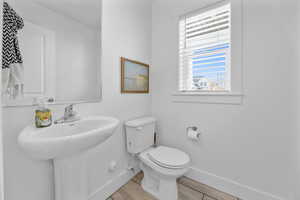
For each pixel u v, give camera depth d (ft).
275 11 3.76
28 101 2.70
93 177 3.94
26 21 2.66
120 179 4.82
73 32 3.44
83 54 3.65
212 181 4.86
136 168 5.57
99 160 4.11
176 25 5.61
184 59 5.60
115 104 4.59
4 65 2.39
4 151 2.48
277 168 3.81
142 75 5.78
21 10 2.58
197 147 5.21
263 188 4.01
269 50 3.86
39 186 2.93
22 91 2.61
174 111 5.75
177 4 5.56
